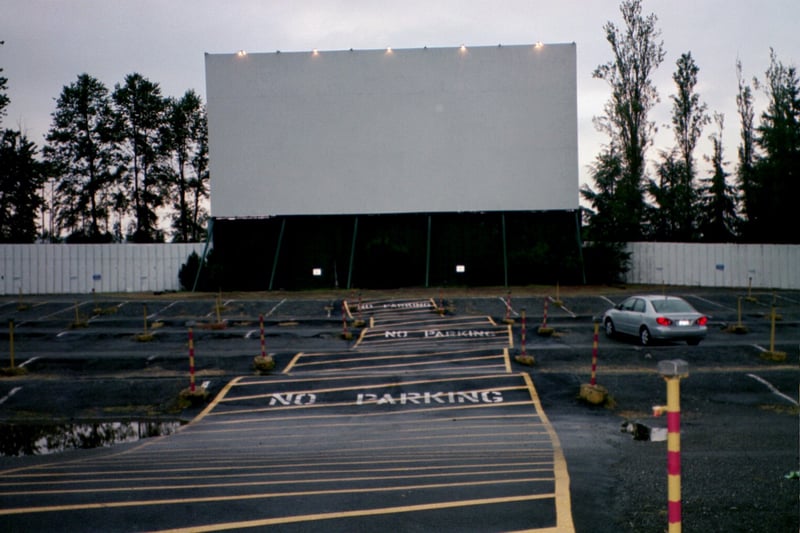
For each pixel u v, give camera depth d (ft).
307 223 160.76
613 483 26.35
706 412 48.70
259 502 23.90
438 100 157.28
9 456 39.04
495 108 156.97
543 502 23.09
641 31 173.37
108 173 214.69
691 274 147.43
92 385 60.08
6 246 150.71
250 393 57.41
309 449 38.91
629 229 167.63
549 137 156.66
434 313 110.01
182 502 24.13
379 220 161.38
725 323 93.97
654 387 56.13
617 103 174.29
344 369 66.74
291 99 158.92
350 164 158.81
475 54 156.97
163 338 88.79
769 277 137.80
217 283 151.74
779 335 84.58
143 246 156.25
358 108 158.30
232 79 159.12
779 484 26.45
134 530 20.88
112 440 44.39
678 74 191.72
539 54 156.04
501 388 57.11
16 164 199.21
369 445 40.01
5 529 21.29
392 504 23.22
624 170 173.78
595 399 51.39
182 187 231.71
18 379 63.46
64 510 23.36
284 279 159.63
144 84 216.74
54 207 216.13
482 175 157.28
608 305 114.93
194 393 55.21
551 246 157.99
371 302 123.65
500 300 121.80
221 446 40.86
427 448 38.04
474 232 160.25
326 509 22.74
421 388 57.77
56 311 117.91
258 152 159.22
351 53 157.99
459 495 24.30
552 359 68.85
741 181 184.75
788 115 170.91
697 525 20.81
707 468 29.84
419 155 157.99
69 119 211.82
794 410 48.78
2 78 171.42
